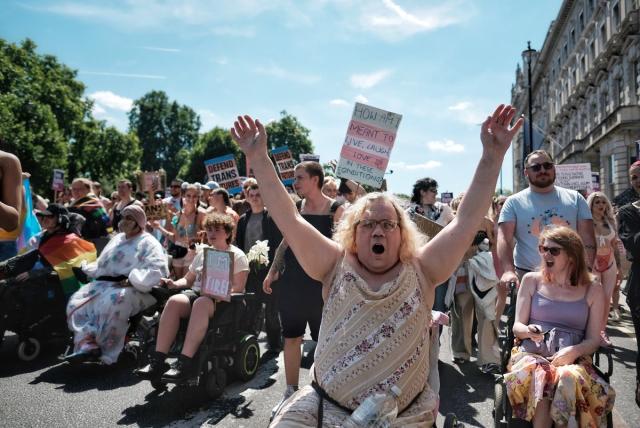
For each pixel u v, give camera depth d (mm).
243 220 6074
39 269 5469
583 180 10992
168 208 8859
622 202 4832
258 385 4562
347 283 2102
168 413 3873
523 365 2984
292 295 3914
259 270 5121
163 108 75812
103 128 46188
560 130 49312
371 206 2199
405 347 2025
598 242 6387
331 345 2061
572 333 3189
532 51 25172
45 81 37188
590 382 2873
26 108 33344
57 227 5742
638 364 3799
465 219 2219
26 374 4824
